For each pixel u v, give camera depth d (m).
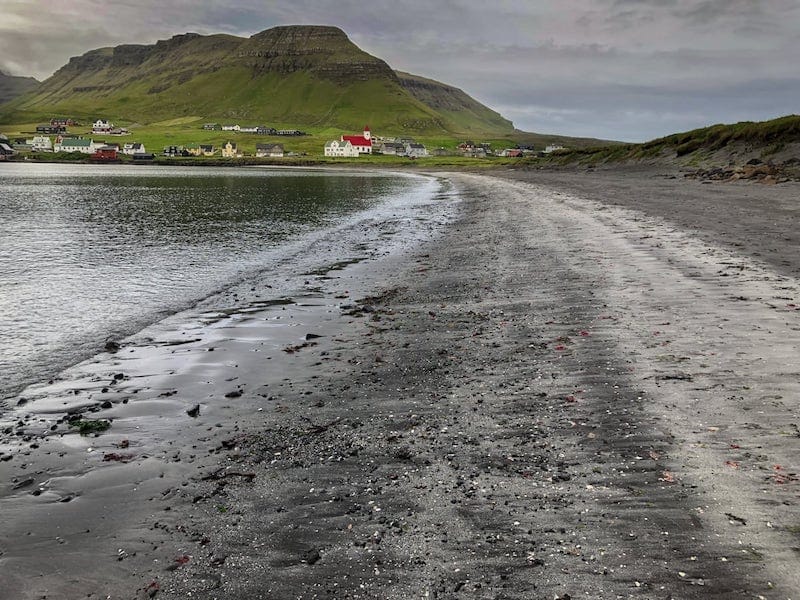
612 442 7.24
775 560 4.88
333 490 6.73
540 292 16.34
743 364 9.33
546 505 6.02
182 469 7.54
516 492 6.32
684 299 13.80
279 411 9.34
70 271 23.59
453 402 9.11
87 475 7.48
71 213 49.38
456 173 145.88
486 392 9.39
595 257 20.64
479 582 4.96
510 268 20.53
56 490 7.14
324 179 125.81
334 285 20.36
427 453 7.46
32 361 12.62
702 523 5.46
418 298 17.28
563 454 7.08
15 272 23.28
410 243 30.14
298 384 10.60
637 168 81.56
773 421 7.32
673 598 4.56
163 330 14.93
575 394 8.88
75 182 105.56
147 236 34.91
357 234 35.16
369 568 5.28
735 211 30.11
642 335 11.41
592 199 44.53
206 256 27.47
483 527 5.74
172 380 11.12
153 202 62.09
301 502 6.52
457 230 34.22
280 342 13.52
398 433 8.15
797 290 13.70
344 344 13.06
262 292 19.48
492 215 40.97
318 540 5.77
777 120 64.50
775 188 40.84
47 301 18.38
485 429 8.00
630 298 14.47
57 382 11.24
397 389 9.96
